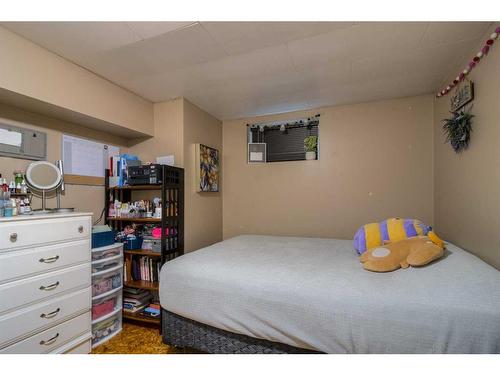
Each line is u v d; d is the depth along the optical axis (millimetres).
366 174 2641
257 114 3051
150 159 2613
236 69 1957
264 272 1438
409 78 2102
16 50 1497
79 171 2168
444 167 2145
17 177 1715
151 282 2203
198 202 2723
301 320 1179
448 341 960
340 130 2746
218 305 1369
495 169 1380
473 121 1627
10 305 1294
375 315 1061
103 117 2057
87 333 1686
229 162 3227
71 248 1605
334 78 2113
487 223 1463
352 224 2684
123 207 2324
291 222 2941
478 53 1502
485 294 1027
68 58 1773
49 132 1952
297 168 2924
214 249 2035
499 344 905
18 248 1339
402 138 2520
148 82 2168
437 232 2320
